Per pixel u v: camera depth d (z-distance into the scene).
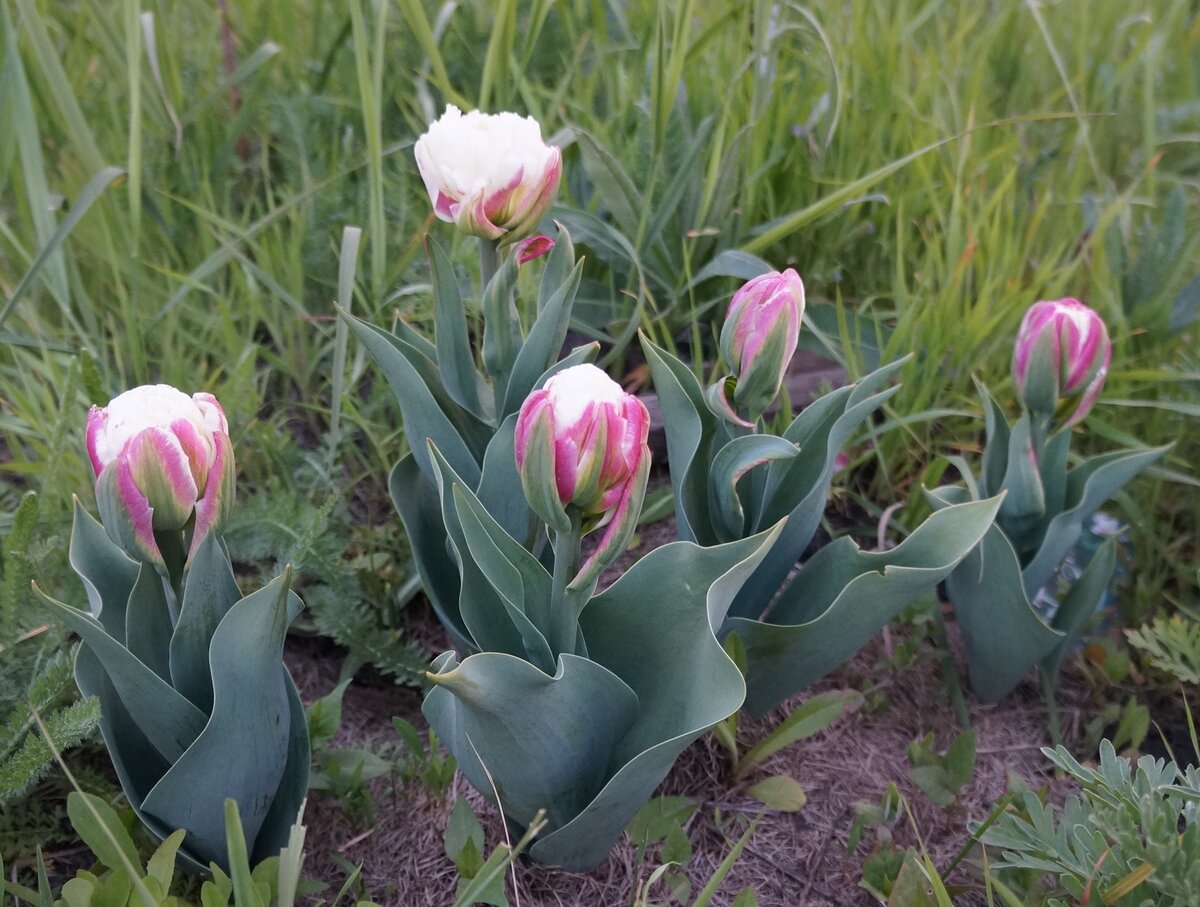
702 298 0.84
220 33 1.07
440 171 0.48
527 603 0.45
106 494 0.39
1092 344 0.54
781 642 0.52
